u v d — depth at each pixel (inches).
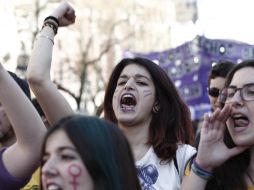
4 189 176.1
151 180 222.1
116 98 242.1
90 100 1318.9
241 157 201.2
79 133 140.6
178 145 232.2
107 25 1553.9
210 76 319.6
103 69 1514.5
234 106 197.8
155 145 230.2
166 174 223.8
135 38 1673.2
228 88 203.3
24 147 176.9
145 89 239.5
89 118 145.2
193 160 206.8
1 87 175.0
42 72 198.2
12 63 1191.6
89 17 1525.6
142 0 1721.2
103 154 140.7
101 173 140.2
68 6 221.9
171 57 509.7
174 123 241.8
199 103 484.1
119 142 145.1
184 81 497.0
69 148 140.0
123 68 247.6
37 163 178.1
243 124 196.9
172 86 245.6
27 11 1243.8
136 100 238.2
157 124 238.5
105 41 1528.1
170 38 1728.6
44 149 144.2
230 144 200.4
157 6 1760.6
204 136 196.2
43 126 179.8
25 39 1196.5
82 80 1205.1
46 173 140.2
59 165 140.0
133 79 241.4
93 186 139.9
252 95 197.8
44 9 1247.5
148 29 1711.4
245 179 199.6
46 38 209.6
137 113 237.5
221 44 473.7
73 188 138.6
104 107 253.8
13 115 175.8
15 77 227.6
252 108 195.9
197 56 486.3
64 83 1365.7
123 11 1632.6
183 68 498.6
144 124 238.5
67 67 1389.0
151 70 242.8
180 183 223.0
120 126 241.0
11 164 176.9
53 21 215.5
